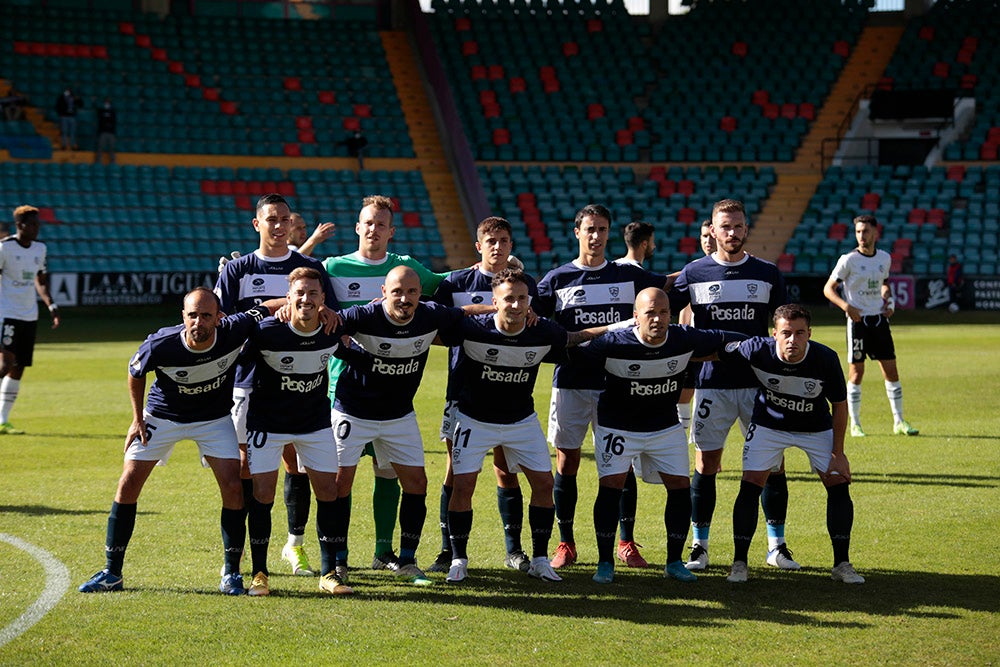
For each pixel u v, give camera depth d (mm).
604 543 6172
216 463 5914
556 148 32156
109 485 8461
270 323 5867
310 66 33375
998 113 32750
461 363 6406
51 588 5816
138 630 5176
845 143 32281
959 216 30375
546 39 35188
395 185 30828
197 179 29297
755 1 36125
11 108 28891
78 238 27031
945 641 5035
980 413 12219
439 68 32531
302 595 5844
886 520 7410
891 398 10977
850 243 29797
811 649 4938
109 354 18062
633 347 6129
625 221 30297
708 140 32656
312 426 6008
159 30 33031
